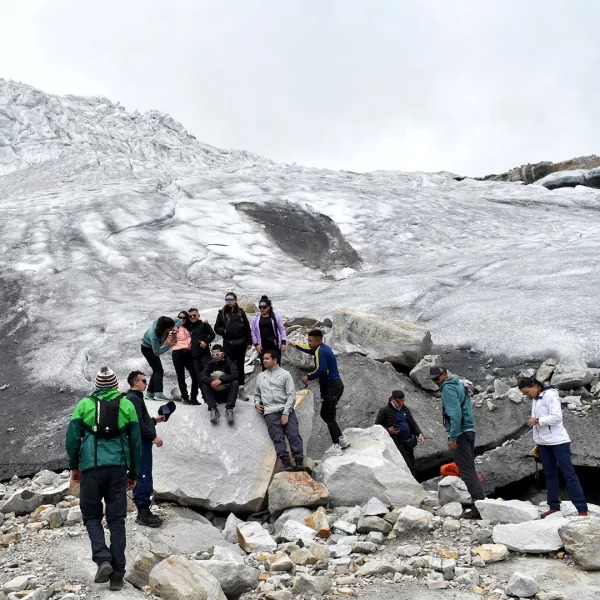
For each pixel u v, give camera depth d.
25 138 41.72
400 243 22.89
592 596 4.99
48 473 8.81
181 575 5.00
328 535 6.43
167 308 15.38
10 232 21.38
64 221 22.58
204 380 7.93
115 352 12.97
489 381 10.84
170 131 47.91
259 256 21.52
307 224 24.20
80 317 15.09
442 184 40.62
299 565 5.81
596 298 12.92
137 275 18.62
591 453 8.41
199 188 28.47
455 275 17.19
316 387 10.39
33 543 6.34
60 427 10.21
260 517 7.25
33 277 17.67
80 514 6.96
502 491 8.39
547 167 44.34
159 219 23.75
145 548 5.85
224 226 23.52
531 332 11.80
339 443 8.00
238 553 6.16
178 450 7.61
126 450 5.26
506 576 5.46
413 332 11.37
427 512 6.64
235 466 7.44
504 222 25.72
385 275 19.06
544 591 5.11
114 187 29.08
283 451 7.38
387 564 5.62
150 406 8.73
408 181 41.69
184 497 7.30
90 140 42.16
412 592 5.25
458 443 7.24
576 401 9.46
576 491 6.47
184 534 6.59
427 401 10.34
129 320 14.68
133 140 44.53
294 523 6.50
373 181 36.62
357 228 23.88
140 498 6.73
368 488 7.20
